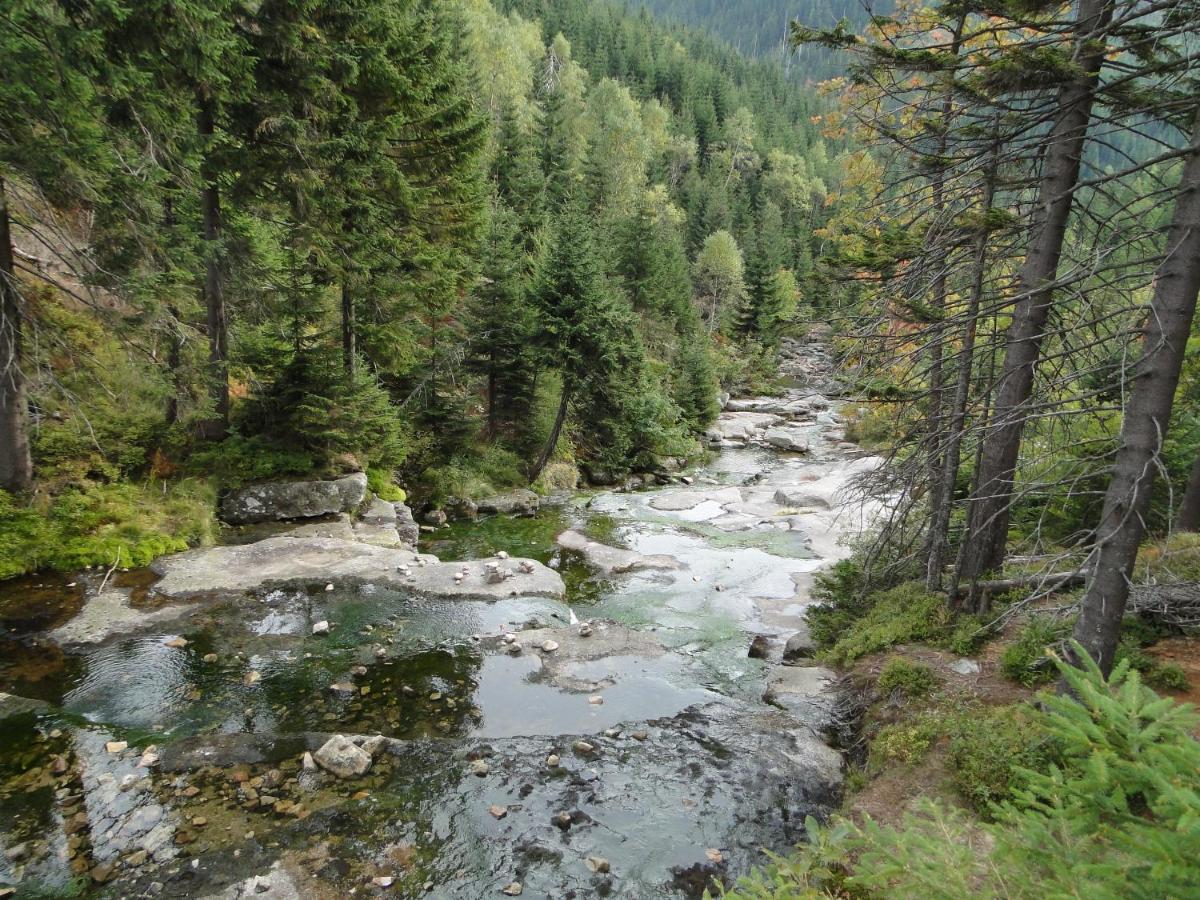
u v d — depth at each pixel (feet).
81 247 42.11
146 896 19.07
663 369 141.38
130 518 43.62
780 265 221.25
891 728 26.91
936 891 10.32
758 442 135.54
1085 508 41.22
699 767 26.73
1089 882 9.17
